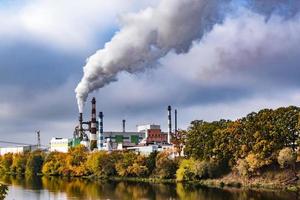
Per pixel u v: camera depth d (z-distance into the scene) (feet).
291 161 488.02
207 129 585.22
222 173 562.66
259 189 474.08
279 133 509.76
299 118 491.72
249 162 512.22
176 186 544.62
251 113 547.49
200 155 587.68
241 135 536.83
